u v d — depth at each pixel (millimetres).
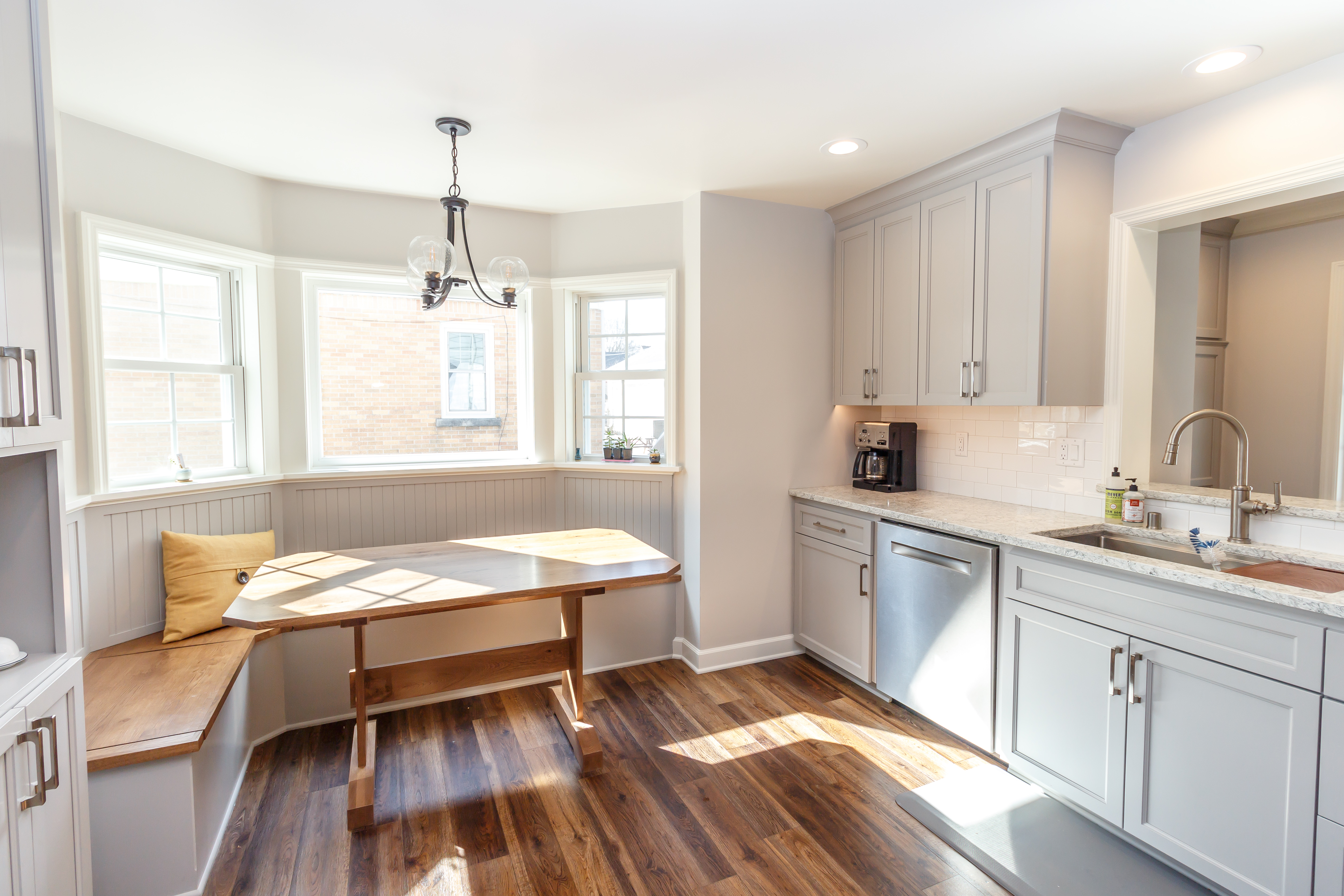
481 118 2338
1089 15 1703
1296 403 3191
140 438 2623
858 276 3309
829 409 3543
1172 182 2320
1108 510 2500
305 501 3057
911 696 2721
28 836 1216
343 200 3098
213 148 2598
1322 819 1506
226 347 2906
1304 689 1524
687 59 1938
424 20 1732
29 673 1313
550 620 3311
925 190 2885
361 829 2113
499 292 2328
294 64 1964
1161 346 2697
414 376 4238
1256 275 3326
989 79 2064
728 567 3330
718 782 2357
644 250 3373
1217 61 1943
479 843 2045
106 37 1801
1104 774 1987
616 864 1947
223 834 2092
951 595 2516
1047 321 2383
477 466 3355
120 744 1754
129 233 2443
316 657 2865
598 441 3672
